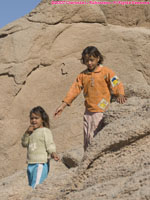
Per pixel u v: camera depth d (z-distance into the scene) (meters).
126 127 3.89
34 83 9.30
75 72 9.49
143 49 9.84
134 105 4.88
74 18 9.95
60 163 6.81
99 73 4.89
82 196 3.35
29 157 5.05
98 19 10.10
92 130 4.83
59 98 9.23
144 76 9.73
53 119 9.02
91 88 4.89
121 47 9.86
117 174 3.54
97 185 3.44
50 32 9.63
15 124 8.99
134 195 2.86
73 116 8.99
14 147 8.88
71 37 9.83
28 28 9.62
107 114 4.81
